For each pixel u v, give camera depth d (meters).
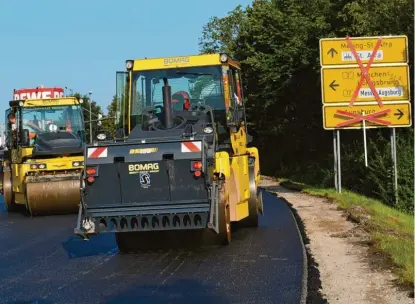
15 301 7.55
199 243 10.61
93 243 11.80
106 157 9.53
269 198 20.42
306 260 9.19
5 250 11.53
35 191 16.98
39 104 19.08
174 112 10.92
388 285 7.55
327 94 20.45
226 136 11.46
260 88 36.00
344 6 25.36
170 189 9.43
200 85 11.70
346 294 7.22
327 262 9.05
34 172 17.62
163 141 9.52
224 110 11.58
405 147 21.34
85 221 9.61
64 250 11.16
